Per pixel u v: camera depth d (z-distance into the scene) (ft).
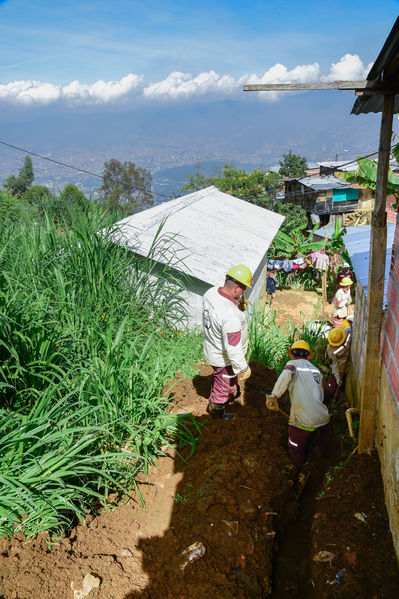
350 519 10.98
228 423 15.42
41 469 9.81
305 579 10.36
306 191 89.10
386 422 11.17
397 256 10.57
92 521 11.14
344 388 19.74
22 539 9.93
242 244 31.14
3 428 10.05
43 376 11.75
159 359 16.66
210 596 9.45
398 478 9.47
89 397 12.97
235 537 10.77
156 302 23.65
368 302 12.03
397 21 7.06
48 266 20.59
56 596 8.82
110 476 11.39
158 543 10.66
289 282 51.62
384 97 10.84
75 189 138.62
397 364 9.95
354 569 9.68
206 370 19.81
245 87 10.36
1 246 20.54
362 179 33.30
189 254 26.32
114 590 9.21
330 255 51.52
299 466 13.57
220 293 14.35
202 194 42.60
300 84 10.27
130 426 12.94
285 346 23.52
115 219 29.27
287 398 17.97
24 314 13.65
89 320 17.90
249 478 12.69
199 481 12.53
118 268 22.17
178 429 14.46
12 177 233.55
